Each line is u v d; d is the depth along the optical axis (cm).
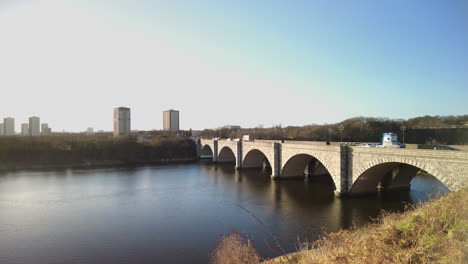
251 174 8488
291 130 15875
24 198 5634
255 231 3562
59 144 12169
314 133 13025
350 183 4662
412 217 1575
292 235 3353
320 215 4034
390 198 4666
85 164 11688
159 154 13375
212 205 4906
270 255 2792
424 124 11669
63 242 3428
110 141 13000
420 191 5088
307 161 6938
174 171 9525
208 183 7094
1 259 3016
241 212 4412
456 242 1113
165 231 3719
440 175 3212
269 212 4322
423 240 1248
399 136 10650
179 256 3008
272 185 6462
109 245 3322
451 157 3092
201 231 3678
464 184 2466
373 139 11469
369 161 4238
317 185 6359
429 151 3334
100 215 4456
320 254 1477
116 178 8119
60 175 8781
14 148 10912
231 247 2008
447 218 1414
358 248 1295
